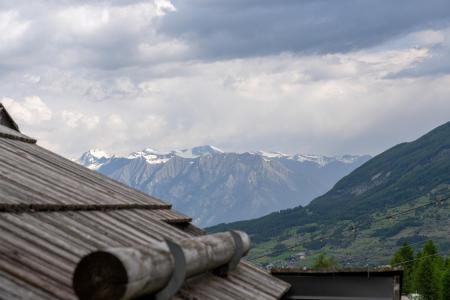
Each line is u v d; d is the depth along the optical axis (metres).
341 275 28.19
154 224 20.81
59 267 12.34
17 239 12.95
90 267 10.11
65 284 11.66
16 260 11.77
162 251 12.06
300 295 28.20
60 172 22.72
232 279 19.33
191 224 26.98
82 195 19.81
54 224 15.16
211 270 18.61
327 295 28.11
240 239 19.33
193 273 15.15
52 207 16.28
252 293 18.81
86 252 14.03
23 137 26.36
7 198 15.18
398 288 27.91
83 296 10.09
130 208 22.00
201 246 15.56
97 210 19.09
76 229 15.63
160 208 25.38
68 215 16.70
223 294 17.08
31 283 11.05
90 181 23.81
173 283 12.53
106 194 22.06
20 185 17.38
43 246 13.17
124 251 10.48
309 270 28.12
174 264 12.38
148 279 11.04
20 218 14.41
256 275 21.95
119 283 10.11
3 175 17.81
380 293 27.95
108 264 10.10
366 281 28.11
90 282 10.09
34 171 20.69
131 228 18.59
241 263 22.72
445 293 183.75
